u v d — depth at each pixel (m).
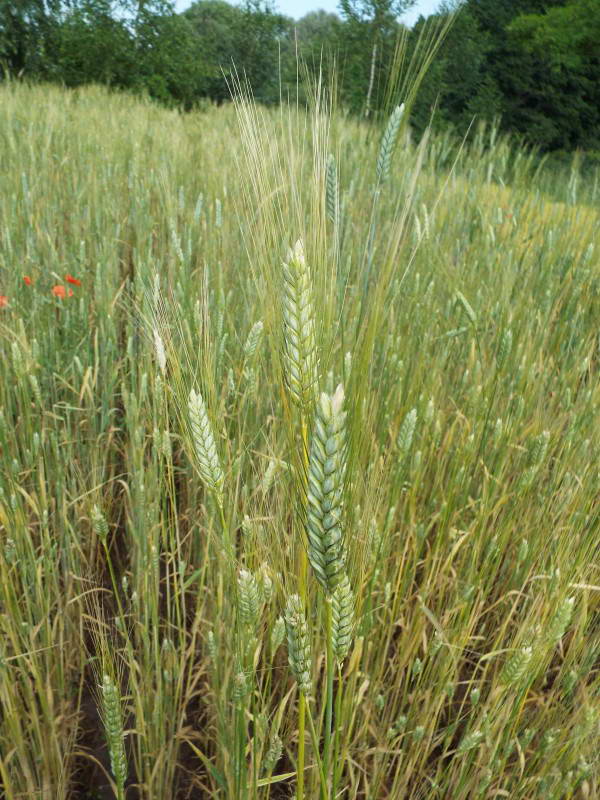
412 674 1.83
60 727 1.77
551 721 1.76
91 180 4.64
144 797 1.79
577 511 1.94
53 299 2.87
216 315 1.91
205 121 9.58
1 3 19.69
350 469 1.11
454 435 2.36
